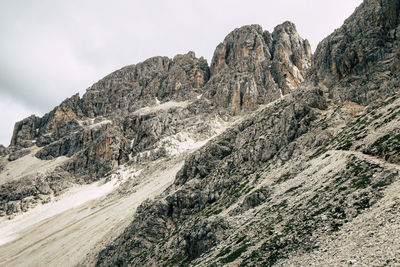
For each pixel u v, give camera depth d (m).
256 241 48.69
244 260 44.88
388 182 42.03
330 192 49.03
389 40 108.38
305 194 55.06
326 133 84.06
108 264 107.31
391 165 47.59
